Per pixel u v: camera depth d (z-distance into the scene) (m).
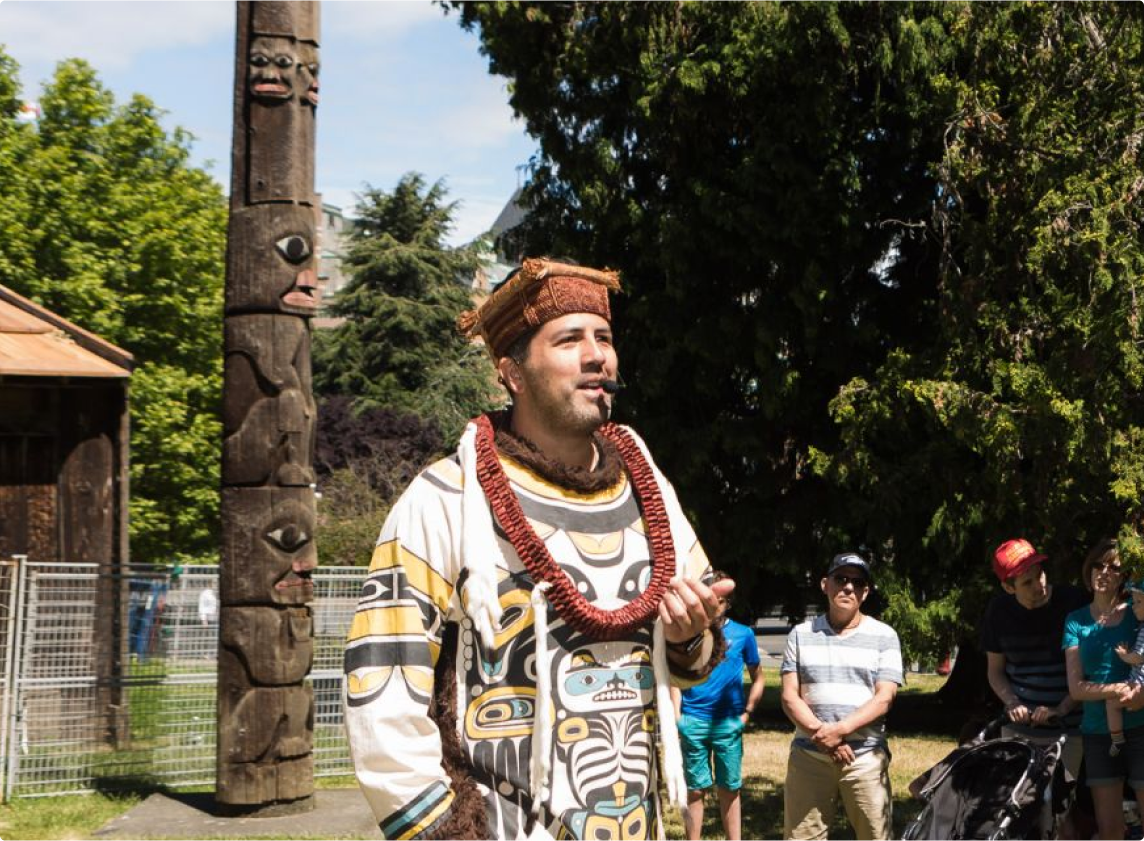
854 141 15.39
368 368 47.16
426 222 49.44
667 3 15.80
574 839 2.23
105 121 24.11
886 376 13.27
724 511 16.97
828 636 6.48
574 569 2.35
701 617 2.34
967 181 9.25
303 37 8.98
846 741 6.33
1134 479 6.87
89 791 9.68
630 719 2.33
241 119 8.91
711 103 15.58
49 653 9.82
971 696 18.28
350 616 10.99
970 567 15.55
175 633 10.31
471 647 2.31
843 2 14.50
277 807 8.62
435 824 2.17
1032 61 8.53
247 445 8.70
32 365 10.59
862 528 16.19
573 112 17.31
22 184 21.84
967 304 9.23
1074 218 7.56
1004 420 8.31
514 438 2.45
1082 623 6.54
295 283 8.79
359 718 2.23
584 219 16.98
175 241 23.02
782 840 8.58
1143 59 8.17
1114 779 6.52
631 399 16.97
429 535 2.32
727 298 16.45
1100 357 7.22
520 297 2.45
